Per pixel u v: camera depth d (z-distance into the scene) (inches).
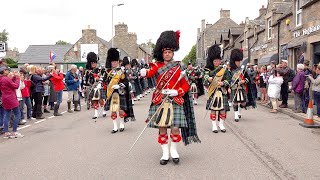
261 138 319.3
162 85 233.8
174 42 234.7
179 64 237.5
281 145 290.0
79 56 1679.4
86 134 349.1
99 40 1668.3
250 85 431.8
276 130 362.0
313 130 361.7
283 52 825.5
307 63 495.5
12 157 265.6
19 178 212.8
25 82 458.3
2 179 211.9
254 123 409.4
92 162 243.0
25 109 574.6
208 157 252.2
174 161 236.2
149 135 336.2
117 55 354.0
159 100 235.6
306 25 681.0
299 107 475.5
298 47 733.3
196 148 280.7
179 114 234.5
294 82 474.0
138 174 214.5
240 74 419.5
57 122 443.5
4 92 342.0
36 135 355.9
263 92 622.2
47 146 299.7
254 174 211.0
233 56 422.6
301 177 205.0
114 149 279.7
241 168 223.8
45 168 231.9
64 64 1718.8
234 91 422.9
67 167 232.5
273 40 909.2
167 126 231.0
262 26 1081.4
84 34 1674.5
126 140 313.6
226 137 324.2
